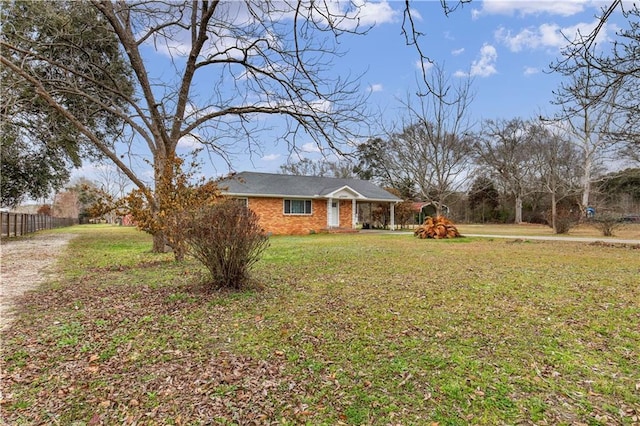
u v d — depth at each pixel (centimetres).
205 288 596
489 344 363
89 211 973
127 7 920
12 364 326
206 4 927
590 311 468
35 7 1023
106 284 652
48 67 1206
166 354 345
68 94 1175
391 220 2608
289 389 280
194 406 258
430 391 274
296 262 909
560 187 2852
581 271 757
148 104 1114
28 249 1265
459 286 620
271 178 2342
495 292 574
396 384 285
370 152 1505
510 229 2692
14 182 1769
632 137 719
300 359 331
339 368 313
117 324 430
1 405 260
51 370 314
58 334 397
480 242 1512
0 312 481
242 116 1073
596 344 362
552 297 540
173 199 920
